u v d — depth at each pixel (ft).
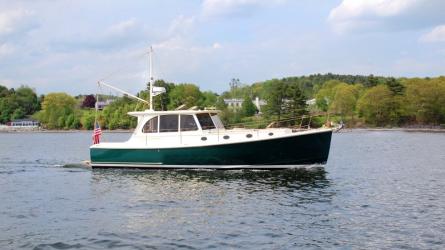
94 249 49.29
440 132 378.94
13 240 52.29
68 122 547.90
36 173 105.19
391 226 56.49
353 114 480.23
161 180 88.33
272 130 97.04
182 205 68.18
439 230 54.65
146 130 101.35
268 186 81.30
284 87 355.15
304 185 82.48
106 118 440.04
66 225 58.08
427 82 458.91
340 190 78.64
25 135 449.06
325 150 95.66
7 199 74.33
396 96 456.04
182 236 53.21
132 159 101.86
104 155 103.96
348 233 53.83
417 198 72.54
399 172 103.40
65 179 94.27
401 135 325.01
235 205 67.56
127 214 63.31
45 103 583.17
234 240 51.62
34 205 69.62
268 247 49.39
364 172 102.99
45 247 50.06
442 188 81.66
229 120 372.58
